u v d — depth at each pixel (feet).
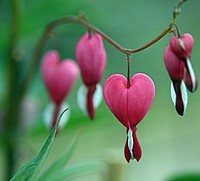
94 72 1.76
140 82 1.58
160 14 2.48
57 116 1.90
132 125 1.57
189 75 1.61
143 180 2.95
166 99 2.53
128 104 1.57
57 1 2.13
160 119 2.68
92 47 1.76
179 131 2.77
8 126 2.04
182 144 2.93
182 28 2.62
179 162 2.97
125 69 2.38
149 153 2.96
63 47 2.26
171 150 2.92
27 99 2.06
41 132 2.10
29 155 2.06
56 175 1.67
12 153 2.04
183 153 2.97
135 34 2.38
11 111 2.03
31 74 2.00
